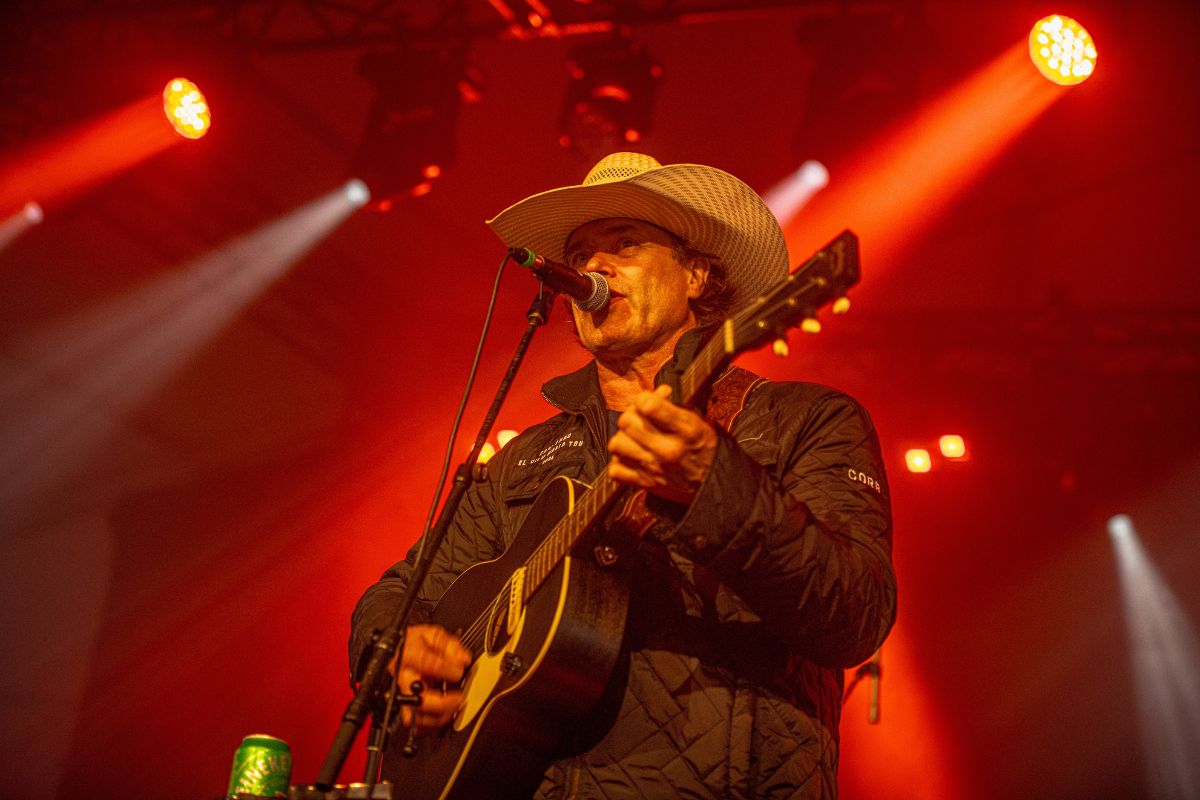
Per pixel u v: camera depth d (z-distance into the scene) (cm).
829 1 649
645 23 688
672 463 200
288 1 779
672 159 820
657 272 289
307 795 211
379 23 777
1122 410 784
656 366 287
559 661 223
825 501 232
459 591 276
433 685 250
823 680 240
